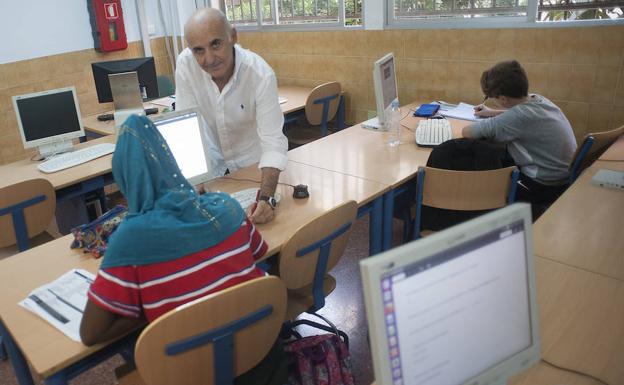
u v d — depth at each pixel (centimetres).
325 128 391
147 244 115
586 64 296
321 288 181
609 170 209
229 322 123
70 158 281
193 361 122
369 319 68
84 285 151
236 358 132
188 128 189
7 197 221
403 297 70
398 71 375
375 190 211
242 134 232
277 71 455
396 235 312
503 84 252
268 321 133
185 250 120
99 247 168
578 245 156
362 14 382
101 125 351
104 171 267
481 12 332
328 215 163
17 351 158
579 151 241
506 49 321
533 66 315
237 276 128
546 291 133
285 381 146
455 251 74
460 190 214
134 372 146
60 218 312
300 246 160
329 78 420
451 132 278
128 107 338
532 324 86
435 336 75
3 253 239
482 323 80
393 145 269
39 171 271
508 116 251
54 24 420
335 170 235
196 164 193
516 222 80
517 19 316
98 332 119
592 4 291
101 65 352
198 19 183
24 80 409
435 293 73
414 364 73
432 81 361
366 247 300
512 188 213
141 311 123
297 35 425
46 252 173
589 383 102
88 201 295
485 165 217
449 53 346
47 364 119
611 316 122
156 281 118
